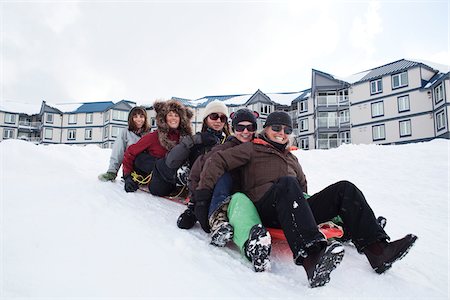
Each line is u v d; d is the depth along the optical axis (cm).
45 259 163
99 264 161
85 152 653
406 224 324
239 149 219
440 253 235
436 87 2234
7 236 187
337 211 194
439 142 741
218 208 201
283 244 214
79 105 4100
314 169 660
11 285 135
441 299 156
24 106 4234
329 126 2873
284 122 223
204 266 169
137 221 233
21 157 393
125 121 3747
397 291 160
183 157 288
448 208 379
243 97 3494
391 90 2516
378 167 621
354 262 194
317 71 2948
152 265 164
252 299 138
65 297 129
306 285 160
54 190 298
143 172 346
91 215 236
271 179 211
